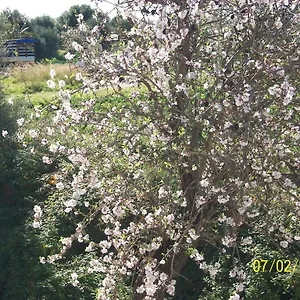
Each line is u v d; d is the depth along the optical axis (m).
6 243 5.79
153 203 3.47
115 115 3.33
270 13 3.13
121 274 3.32
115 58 3.35
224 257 4.74
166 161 3.24
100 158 3.28
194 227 3.36
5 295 5.14
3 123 7.97
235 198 3.07
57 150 3.70
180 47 3.35
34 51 22.56
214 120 3.08
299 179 3.22
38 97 10.98
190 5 3.09
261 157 2.95
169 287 3.06
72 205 3.35
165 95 3.22
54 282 5.05
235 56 3.17
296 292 4.33
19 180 7.04
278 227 3.79
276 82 3.10
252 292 4.36
